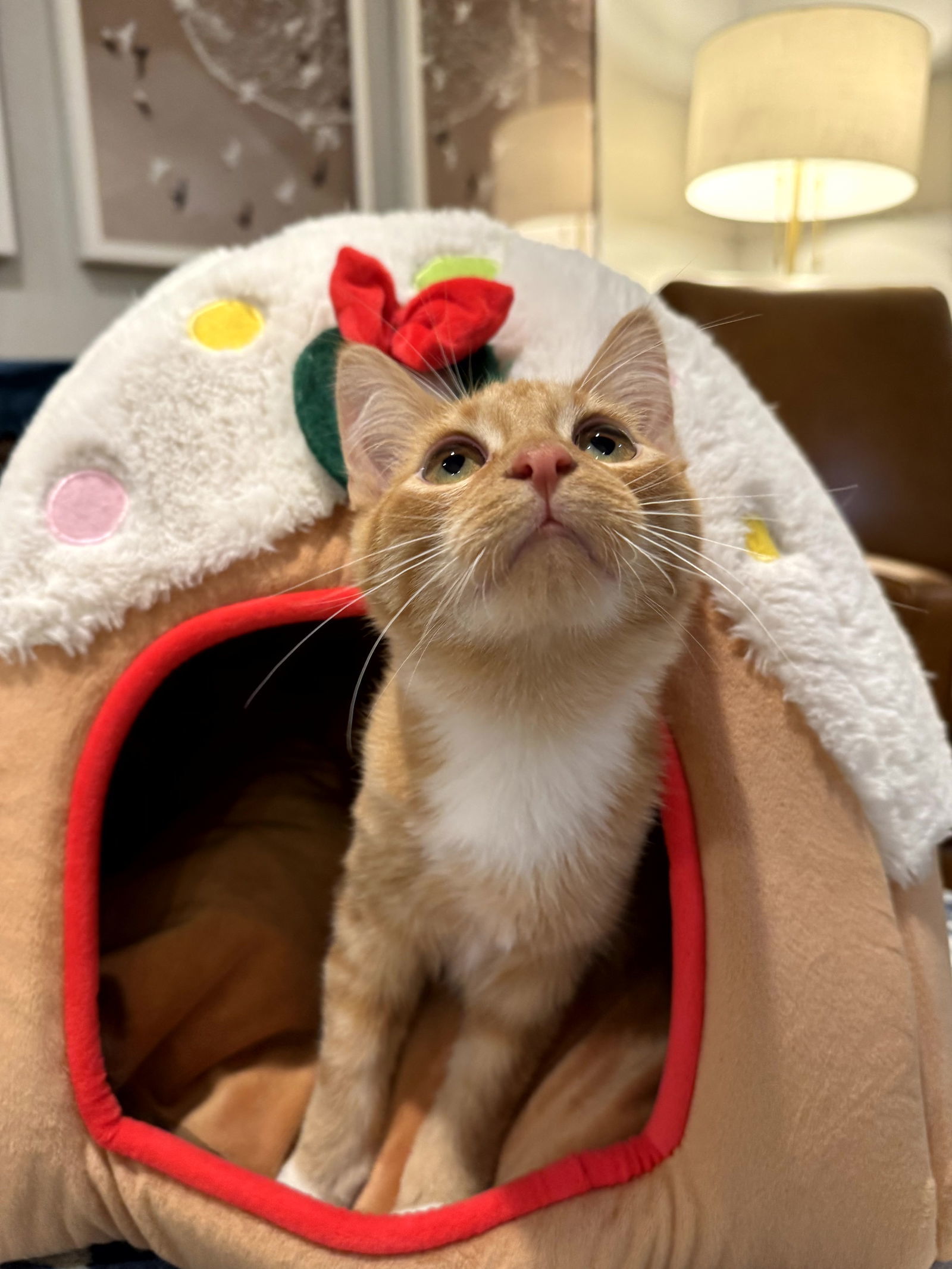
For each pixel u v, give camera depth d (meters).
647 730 0.40
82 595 0.41
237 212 1.00
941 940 0.44
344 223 0.51
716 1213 0.37
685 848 0.41
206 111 0.96
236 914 0.49
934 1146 0.40
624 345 0.40
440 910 0.44
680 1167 0.38
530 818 0.39
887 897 0.41
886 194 1.10
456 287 0.43
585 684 0.37
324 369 0.44
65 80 0.87
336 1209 0.37
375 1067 0.44
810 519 0.45
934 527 0.89
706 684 0.42
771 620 0.42
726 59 1.03
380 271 0.44
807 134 1.00
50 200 0.90
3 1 0.85
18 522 0.42
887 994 0.39
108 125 0.90
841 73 0.98
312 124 1.03
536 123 1.16
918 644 0.75
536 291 0.48
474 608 0.34
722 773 0.41
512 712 0.37
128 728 0.42
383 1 1.07
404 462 0.39
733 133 1.04
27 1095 0.38
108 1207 0.38
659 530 0.35
